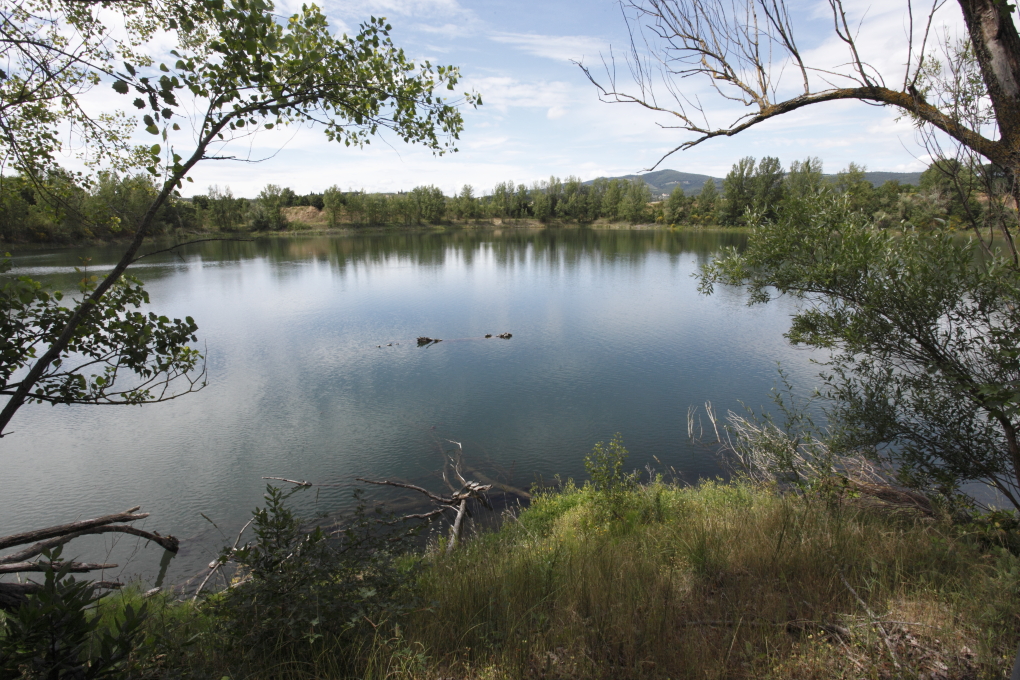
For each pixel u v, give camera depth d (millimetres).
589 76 3295
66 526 5930
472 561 4910
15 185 4094
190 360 4285
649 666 3131
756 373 16031
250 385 15766
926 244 4906
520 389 15125
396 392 15039
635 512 7047
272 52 3379
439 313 26734
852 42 2936
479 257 56125
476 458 10883
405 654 3078
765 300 5934
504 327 23312
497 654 3238
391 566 3748
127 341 3936
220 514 8859
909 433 5562
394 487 9688
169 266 47906
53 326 3734
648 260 50125
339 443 11680
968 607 3535
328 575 3396
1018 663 1850
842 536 4770
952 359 5062
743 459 9156
